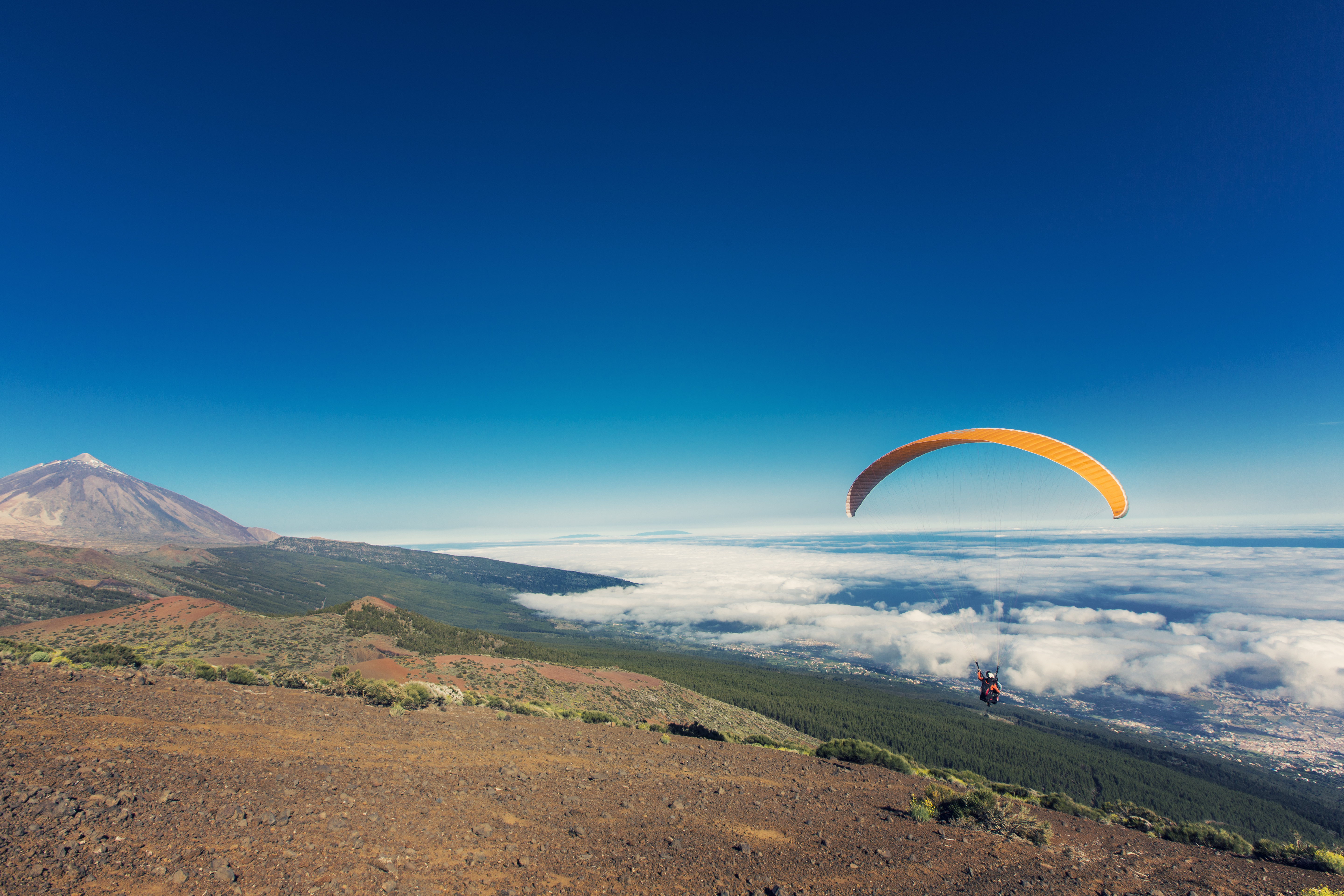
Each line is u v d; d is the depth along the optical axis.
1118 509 25.17
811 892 9.96
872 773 22.25
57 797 9.08
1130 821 19.25
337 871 8.50
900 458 30.72
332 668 66.81
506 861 9.89
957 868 11.90
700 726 31.14
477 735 19.95
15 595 147.38
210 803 10.11
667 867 10.45
